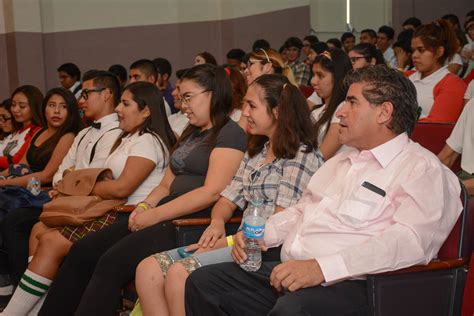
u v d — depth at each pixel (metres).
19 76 7.34
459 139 2.83
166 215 2.71
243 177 2.63
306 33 8.55
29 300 3.00
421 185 1.91
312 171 2.41
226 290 2.13
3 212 3.50
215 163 2.74
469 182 2.47
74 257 2.81
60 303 2.79
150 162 3.10
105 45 7.88
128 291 2.68
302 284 1.88
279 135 2.44
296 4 8.41
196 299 2.12
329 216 2.04
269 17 8.15
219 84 2.84
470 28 6.34
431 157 1.97
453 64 5.03
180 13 8.09
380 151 2.01
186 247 2.47
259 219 2.14
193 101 2.84
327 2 8.79
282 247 2.15
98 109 3.62
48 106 3.96
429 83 3.70
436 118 3.55
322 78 3.22
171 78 8.11
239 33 7.86
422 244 1.88
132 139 3.21
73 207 3.01
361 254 1.87
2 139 4.85
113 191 3.06
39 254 3.01
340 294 1.90
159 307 2.35
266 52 4.13
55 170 3.88
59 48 7.65
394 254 1.86
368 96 1.99
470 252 2.04
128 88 3.23
